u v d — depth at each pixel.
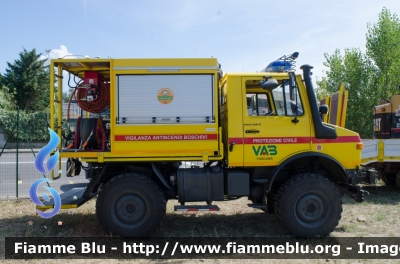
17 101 39.09
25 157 15.88
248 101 6.05
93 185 5.77
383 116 9.75
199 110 5.55
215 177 5.66
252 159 5.61
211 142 5.56
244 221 6.66
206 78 5.57
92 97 5.70
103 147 5.57
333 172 5.92
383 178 9.88
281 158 5.65
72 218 6.73
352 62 17.62
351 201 8.11
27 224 6.42
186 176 5.64
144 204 5.49
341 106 6.73
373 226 6.23
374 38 17.11
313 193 5.57
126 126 5.51
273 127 5.65
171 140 5.54
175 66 5.53
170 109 5.54
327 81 18.91
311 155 5.59
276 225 6.38
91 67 5.92
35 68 40.94
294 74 5.66
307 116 5.71
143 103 5.52
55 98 5.93
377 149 8.68
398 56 16.59
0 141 19.72
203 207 5.56
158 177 5.65
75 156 5.53
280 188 5.65
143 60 5.53
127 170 5.87
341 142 5.73
